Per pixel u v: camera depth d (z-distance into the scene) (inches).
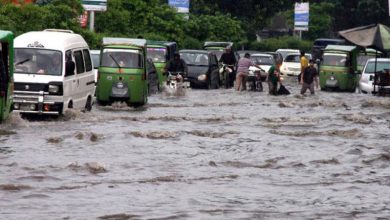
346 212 851.4
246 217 818.2
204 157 1230.9
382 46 2792.8
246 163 1186.6
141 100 2084.2
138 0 3878.0
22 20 2615.7
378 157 1253.1
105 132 1467.8
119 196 915.4
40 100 1625.2
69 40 1733.5
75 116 1686.8
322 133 1545.3
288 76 4200.3
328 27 6392.7
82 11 2871.6
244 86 2925.7
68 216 808.3
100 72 2074.3
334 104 2283.5
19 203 864.9
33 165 1109.7
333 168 1158.3
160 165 1149.7
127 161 1171.9
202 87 3006.9
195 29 4512.8
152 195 925.8
